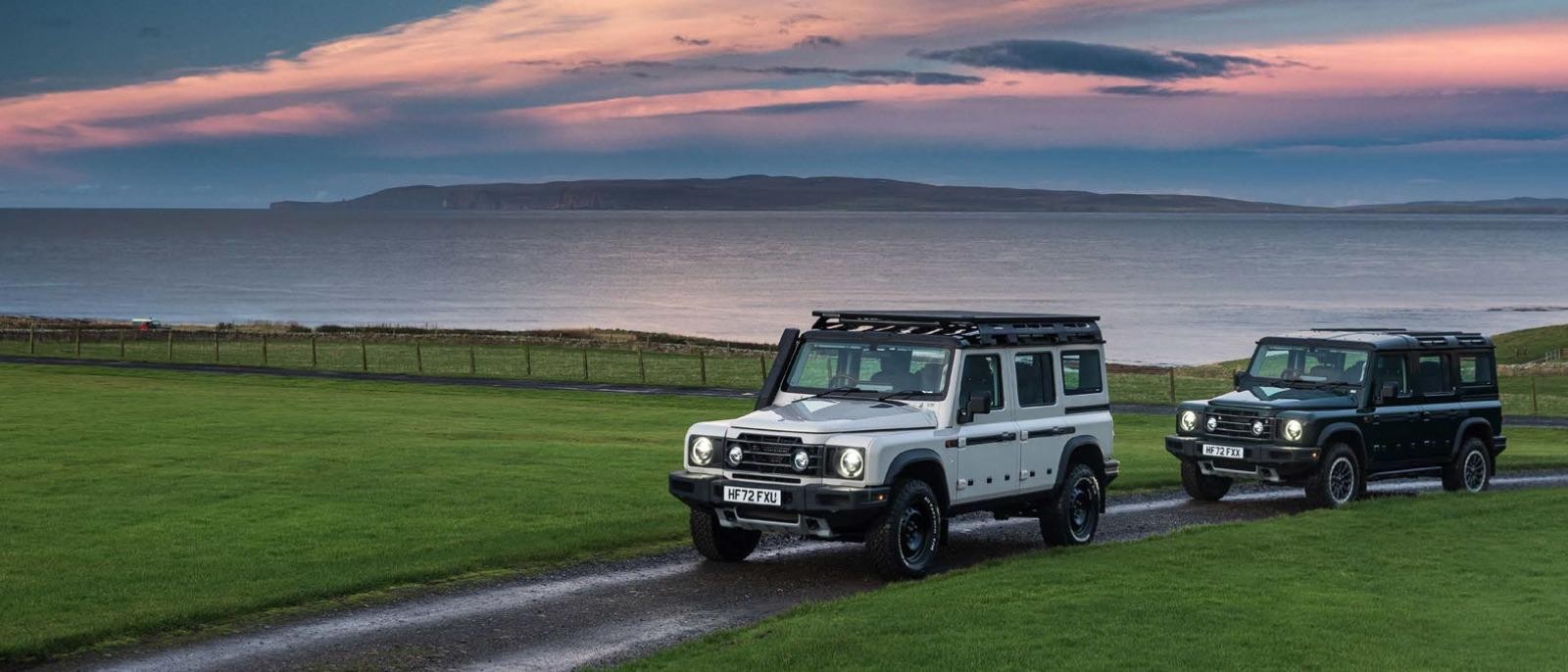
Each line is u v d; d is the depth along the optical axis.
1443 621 10.21
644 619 10.98
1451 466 20.33
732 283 173.38
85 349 57.22
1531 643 9.51
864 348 13.53
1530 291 163.12
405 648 9.96
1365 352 19.25
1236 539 14.17
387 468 19.62
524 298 145.38
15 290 154.38
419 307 131.88
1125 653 9.09
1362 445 18.72
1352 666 8.80
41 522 14.80
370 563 12.77
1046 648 9.23
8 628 10.15
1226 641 9.46
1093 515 14.92
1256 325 113.25
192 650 9.81
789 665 8.82
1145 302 143.00
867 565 13.44
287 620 10.80
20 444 22.03
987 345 13.38
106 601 11.06
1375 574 12.24
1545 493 18.66
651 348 65.88
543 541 14.06
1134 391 47.44
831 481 12.10
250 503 16.31
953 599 10.91
